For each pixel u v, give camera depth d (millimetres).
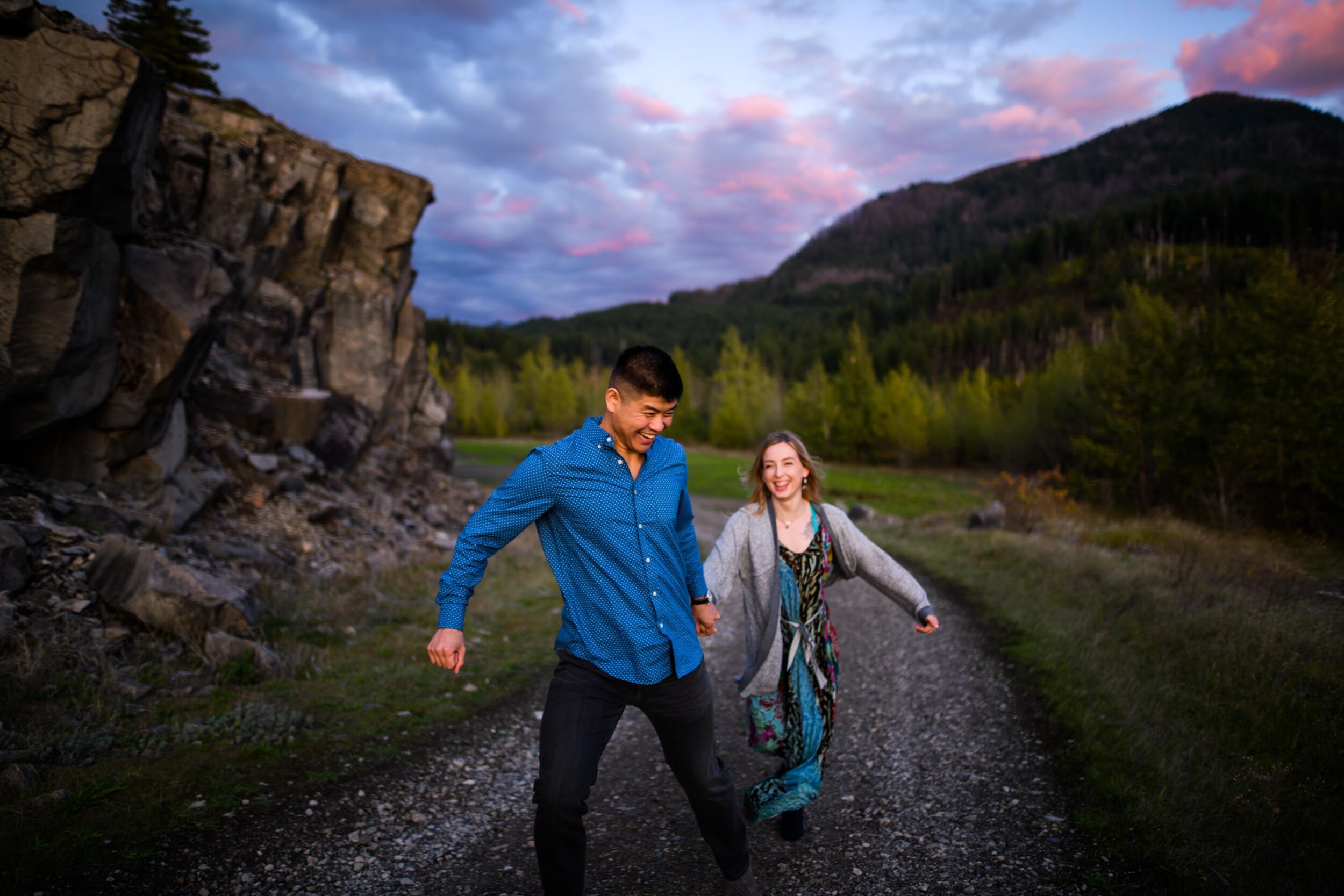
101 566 4629
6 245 5172
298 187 13539
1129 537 11523
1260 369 14594
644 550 2051
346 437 12320
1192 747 3346
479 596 7832
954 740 3891
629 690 2025
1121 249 138875
